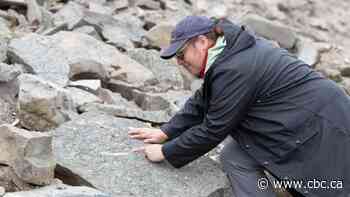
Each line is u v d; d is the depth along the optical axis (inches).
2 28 208.1
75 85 180.2
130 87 192.7
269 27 274.2
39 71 178.4
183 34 129.3
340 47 299.3
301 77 132.3
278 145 132.1
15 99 162.9
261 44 133.0
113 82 195.0
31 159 128.3
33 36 192.7
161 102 184.4
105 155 143.6
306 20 321.4
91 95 175.5
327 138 130.4
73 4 241.6
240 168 140.6
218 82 128.6
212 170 146.9
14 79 163.3
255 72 128.8
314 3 334.0
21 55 182.2
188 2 303.3
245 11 307.4
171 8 285.9
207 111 137.5
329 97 132.0
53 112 150.9
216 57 129.0
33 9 231.1
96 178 135.9
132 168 141.1
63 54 187.5
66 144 144.8
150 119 166.2
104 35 232.7
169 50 129.7
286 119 130.8
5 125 131.7
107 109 166.1
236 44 129.6
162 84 204.5
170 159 139.2
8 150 131.0
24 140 127.4
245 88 128.2
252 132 134.8
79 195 123.3
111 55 204.5
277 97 131.5
